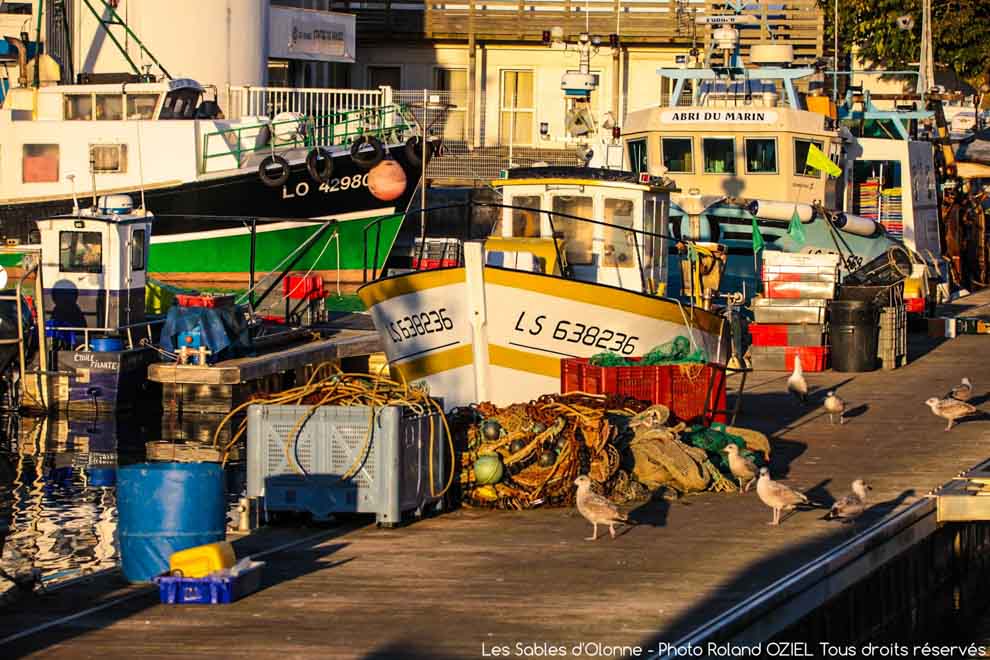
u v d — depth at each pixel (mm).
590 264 47219
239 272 80500
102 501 39500
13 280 76312
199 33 93125
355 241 82062
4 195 79188
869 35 126062
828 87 104125
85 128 78688
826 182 76625
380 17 112062
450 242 57812
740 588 25703
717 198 70688
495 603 24828
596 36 109188
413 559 27984
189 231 79625
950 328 69750
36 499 39656
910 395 51406
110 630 23281
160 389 56031
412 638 22859
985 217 102750
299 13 100375
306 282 63594
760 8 95188
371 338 59281
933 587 33906
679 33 108938
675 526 30844
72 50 91875
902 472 36969
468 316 39875
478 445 33469
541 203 47438
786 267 59094
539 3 110562
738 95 82312
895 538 30328
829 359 58625
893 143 84812
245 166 80062
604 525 30922
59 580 28578
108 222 55562
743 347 57781
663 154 76812
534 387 40500
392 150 82312
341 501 30750
